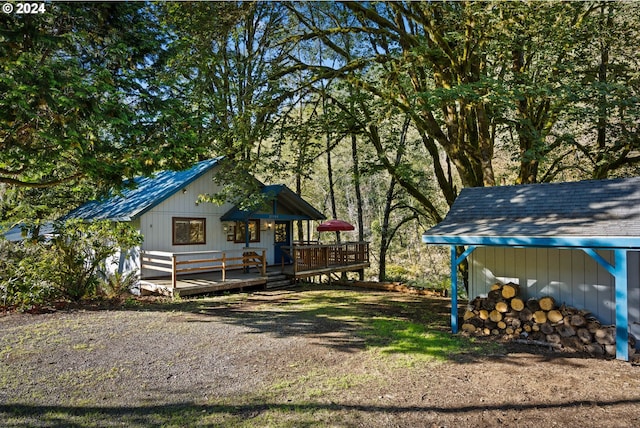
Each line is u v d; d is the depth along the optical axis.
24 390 4.99
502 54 9.94
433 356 6.37
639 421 4.21
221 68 13.02
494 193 9.23
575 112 10.36
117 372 5.65
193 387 5.14
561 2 8.95
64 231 11.49
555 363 6.09
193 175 14.58
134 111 7.96
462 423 4.20
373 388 5.11
